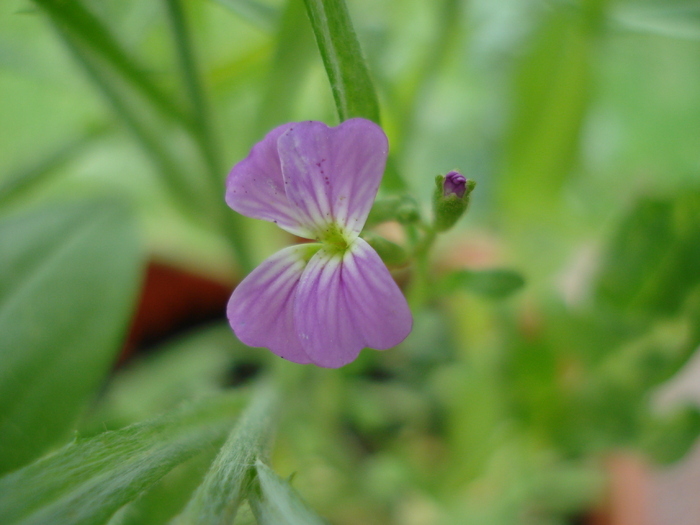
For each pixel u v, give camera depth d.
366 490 0.08
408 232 0.05
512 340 0.07
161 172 0.07
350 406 0.08
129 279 0.06
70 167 0.09
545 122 0.08
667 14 0.07
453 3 0.07
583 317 0.07
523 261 0.08
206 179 0.07
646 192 0.06
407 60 0.09
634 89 0.11
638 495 0.07
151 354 0.10
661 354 0.07
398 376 0.09
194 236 0.09
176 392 0.09
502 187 0.08
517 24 0.10
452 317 0.09
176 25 0.05
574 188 0.09
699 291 0.06
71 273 0.06
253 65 0.07
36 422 0.05
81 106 0.10
